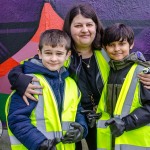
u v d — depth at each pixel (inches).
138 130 84.4
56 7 131.9
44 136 77.1
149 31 135.4
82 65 91.7
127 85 84.7
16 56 137.9
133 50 136.8
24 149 80.0
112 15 134.5
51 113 79.9
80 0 132.3
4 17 135.8
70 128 80.7
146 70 83.4
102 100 89.6
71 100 83.0
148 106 82.4
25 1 133.3
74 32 88.9
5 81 140.6
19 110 78.5
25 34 135.6
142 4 133.9
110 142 88.0
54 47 81.2
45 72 81.8
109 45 87.4
